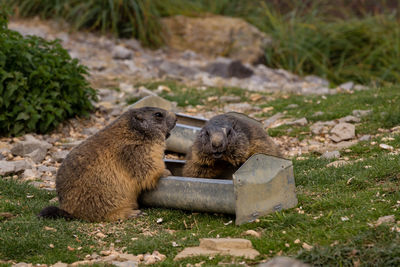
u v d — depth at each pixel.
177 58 17.44
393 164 7.35
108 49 16.92
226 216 6.71
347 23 19.34
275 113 12.03
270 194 6.45
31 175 8.67
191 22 18.80
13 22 17.38
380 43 18.34
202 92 13.73
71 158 6.84
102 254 5.78
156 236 6.14
